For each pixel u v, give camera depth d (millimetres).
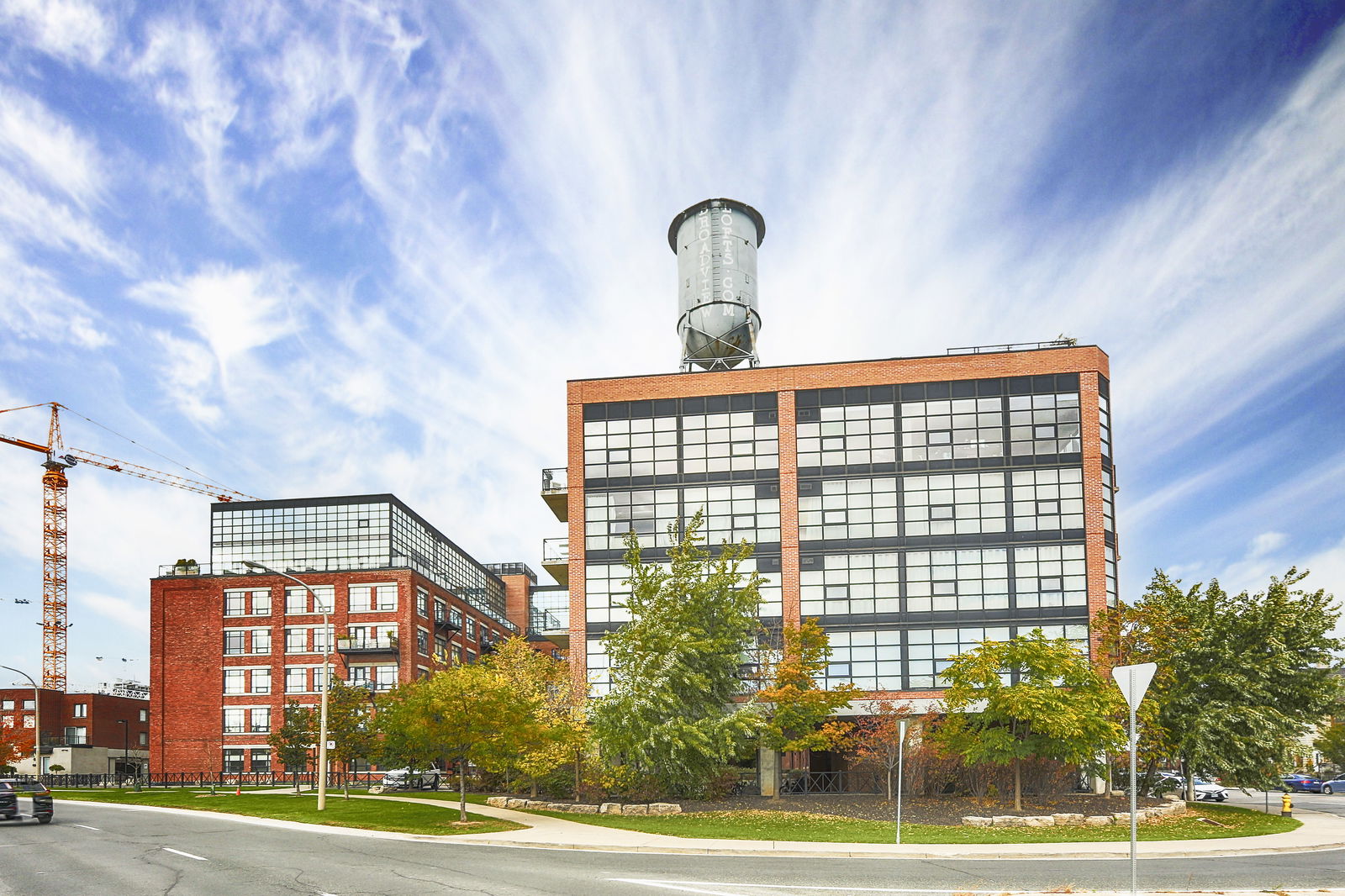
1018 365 43750
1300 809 40219
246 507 88188
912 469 43531
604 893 15359
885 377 44406
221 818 32000
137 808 37469
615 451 45469
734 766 36938
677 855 21281
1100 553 41750
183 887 16172
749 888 15859
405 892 15453
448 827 26922
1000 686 29719
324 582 71250
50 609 128500
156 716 69938
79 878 17406
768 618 42875
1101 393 43688
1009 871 18484
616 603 43219
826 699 34812
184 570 74125
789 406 44750
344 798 39344
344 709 49938
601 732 30266
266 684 69875
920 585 42531
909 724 34531
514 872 17906
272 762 68562
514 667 39250
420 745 29234
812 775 41188
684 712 31172
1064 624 41375
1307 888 16250
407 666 69625
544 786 37281
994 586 42156
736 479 44500
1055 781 33438
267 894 15289
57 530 130250
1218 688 34469
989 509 42781
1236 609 35281
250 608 71188
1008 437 43250
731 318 50438
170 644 71000
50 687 126312
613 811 31125
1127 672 14367
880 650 42156
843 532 43438
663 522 44531
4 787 30219
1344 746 70625
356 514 87062
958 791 35375
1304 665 35500
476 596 102500
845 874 17812
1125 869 18828
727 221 51688
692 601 33250
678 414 45438
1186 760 34812
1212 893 15297
